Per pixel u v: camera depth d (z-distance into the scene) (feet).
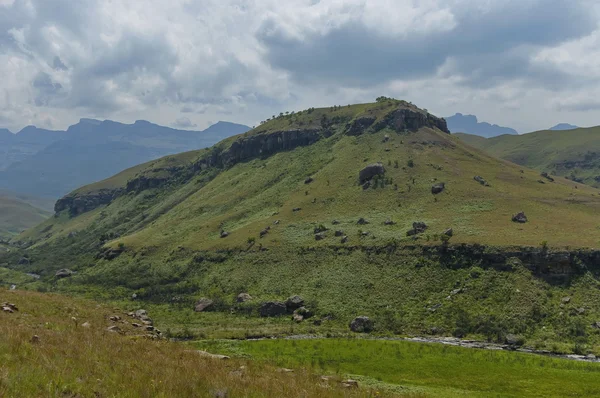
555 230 365.20
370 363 170.40
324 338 248.32
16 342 69.56
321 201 561.84
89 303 186.39
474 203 461.78
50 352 69.00
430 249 367.45
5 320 95.55
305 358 173.47
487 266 333.42
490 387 142.00
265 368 95.50
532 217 408.46
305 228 490.90
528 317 280.72
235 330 283.38
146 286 474.90
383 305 326.24
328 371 141.79
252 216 598.75
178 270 496.64
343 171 639.35
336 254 408.67
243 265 449.48
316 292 363.76
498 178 560.61
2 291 155.02
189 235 600.80
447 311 302.45
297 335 271.08
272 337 263.49
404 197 509.35
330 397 74.13
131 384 60.39
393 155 640.58
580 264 310.45
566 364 183.01
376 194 533.96
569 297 290.76
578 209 449.48
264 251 457.27
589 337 254.88
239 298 380.99
